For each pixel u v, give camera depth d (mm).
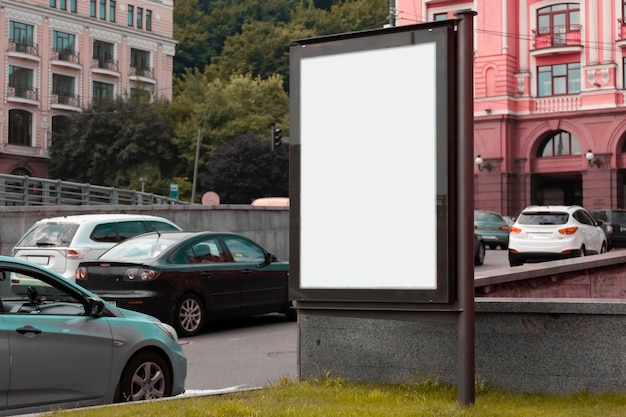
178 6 124312
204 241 14836
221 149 81625
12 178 33938
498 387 8094
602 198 56500
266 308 15594
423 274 7074
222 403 7188
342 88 7395
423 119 7102
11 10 76125
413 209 7125
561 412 7016
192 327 14266
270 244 29766
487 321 8148
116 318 8242
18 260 7773
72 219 17703
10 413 7297
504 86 58219
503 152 58281
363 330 8664
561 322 7914
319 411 6812
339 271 7383
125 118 80688
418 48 7121
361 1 122625
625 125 55875
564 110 57656
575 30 57219
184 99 90875
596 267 15664
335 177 7406
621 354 7723
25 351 7402
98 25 83125
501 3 58219
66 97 80875
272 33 117000
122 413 6707
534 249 25703
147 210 27078
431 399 7723
